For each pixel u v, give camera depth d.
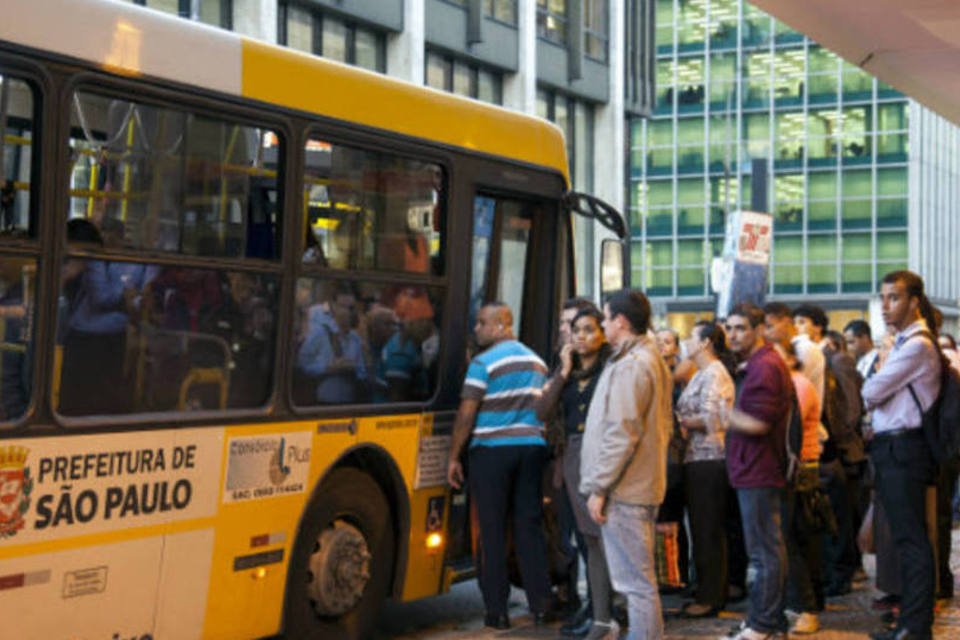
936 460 8.54
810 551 9.45
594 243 40.84
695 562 9.81
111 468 6.60
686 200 81.38
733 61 80.62
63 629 6.39
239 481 7.35
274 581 7.66
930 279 80.56
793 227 80.06
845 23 17.16
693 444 9.77
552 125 10.26
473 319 9.41
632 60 44.09
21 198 6.23
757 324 8.55
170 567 6.95
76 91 6.47
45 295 6.29
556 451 9.05
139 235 6.77
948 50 18.67
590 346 8.60
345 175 8.13
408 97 8.67
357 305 8.24
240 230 7.38
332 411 8.00
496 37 35.88
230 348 7.31
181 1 26.08
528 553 9.26
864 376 12.21
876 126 78.44
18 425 6.16
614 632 8.68
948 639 8.96
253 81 7.46
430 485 8.95
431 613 10.22
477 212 9.44
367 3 30.80
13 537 6.14
